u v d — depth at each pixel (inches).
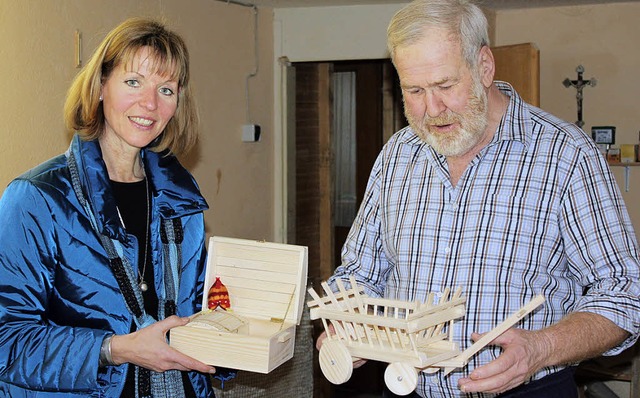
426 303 57.5
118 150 65.1
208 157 150.9
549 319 64.1
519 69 150.2
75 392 59.9
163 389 63.3
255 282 67.3
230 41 156.3
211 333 60.8
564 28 170.4
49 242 59.5
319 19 169.2
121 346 58.9
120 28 62.4
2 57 100.5
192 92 69.2
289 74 174.6
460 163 67.6
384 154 73.4
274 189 176.2
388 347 57.4
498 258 64.4
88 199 61.2
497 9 173.6
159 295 64.8
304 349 125.4
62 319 60.8
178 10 137.6
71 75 113.0
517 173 65.2
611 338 58.1
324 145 189.8
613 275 61.7
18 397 61.6
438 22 60.7
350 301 60.7
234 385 115.4
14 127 103.0
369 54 167.0
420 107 63.0
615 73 167.3
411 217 68.7
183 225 67.4
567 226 63.9
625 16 165.5
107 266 61.2
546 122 66.2
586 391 146.7
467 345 64.7
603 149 167.5
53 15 109.0
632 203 168.7
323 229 191.8
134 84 61.7
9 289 58.6
